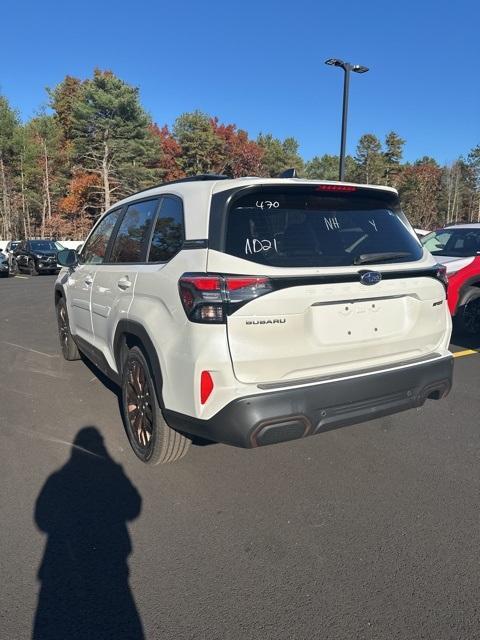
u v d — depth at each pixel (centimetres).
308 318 297
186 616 232
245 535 292
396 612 232
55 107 6247
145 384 363
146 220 388
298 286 291
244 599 242
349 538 288
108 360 434
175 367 302
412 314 343
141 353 357
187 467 373
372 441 416
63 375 609
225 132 6047
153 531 296
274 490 341
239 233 297
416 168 6831
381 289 321
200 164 5669
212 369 282
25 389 556
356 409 310
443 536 289
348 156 7638
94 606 238
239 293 279
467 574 257
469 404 501
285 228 311
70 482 352
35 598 243
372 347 325
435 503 324
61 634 222
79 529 298
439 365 347
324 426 300
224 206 300
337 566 264
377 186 352
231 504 324
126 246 416
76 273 541
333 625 225
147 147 4922
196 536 291
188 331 292
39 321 1008
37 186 5481
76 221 5119
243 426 281
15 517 310
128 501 328
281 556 273
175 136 5984
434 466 374
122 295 384
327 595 244
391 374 321
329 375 307
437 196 6644
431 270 350
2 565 266
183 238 320
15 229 5559
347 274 306
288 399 287
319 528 298
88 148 4778
